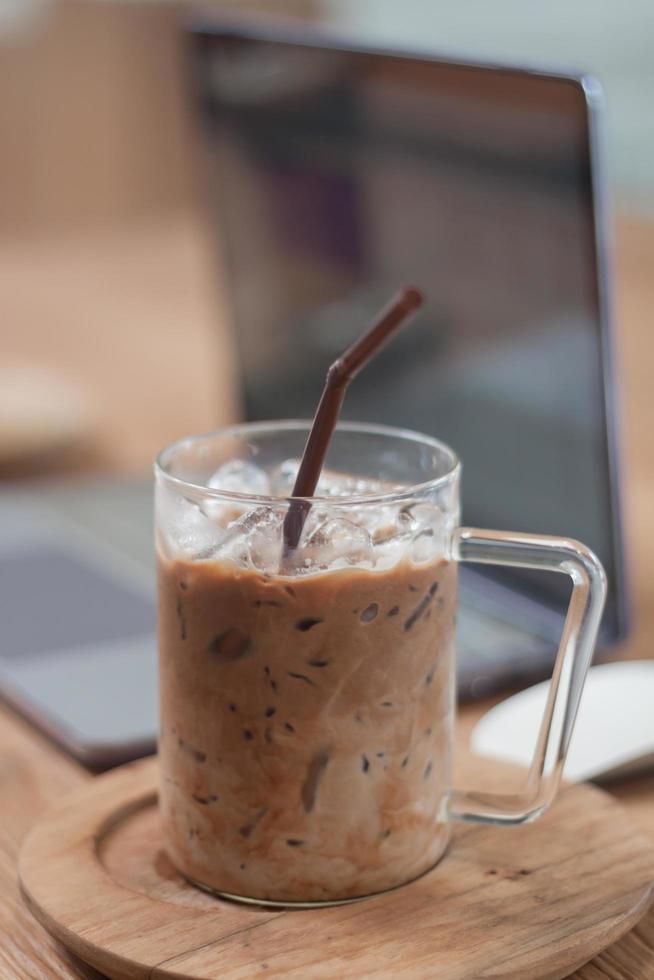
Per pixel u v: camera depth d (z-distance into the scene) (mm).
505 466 871
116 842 704
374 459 704
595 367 804
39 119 2873
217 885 663
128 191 3012
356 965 628
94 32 2877
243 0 2965
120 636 862
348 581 635
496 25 2762
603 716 771
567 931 645
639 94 2467
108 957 635
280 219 982
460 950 636
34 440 1190
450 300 880
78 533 993
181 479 686
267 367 1044
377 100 890
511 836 700
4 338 1553
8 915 684
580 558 654
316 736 645
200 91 1030
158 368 1454
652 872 678
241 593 638
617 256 1645
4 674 826
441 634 662
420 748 661
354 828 654
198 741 655
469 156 843
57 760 778
